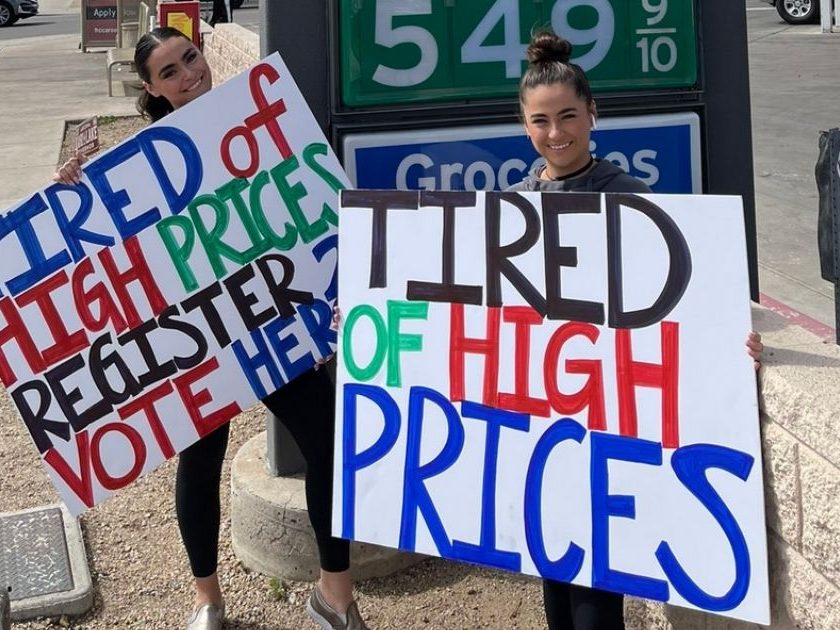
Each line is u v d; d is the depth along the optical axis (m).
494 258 2.44
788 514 2.11
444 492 2.50
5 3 29.02
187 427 3.05
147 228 3.01
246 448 3.88
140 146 2.98
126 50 15.19
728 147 3.64
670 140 3.52
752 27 19.27
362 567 3.51
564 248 2.37
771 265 6.46
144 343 3.04
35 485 4.34
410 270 2.53
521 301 2.42
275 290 3.05
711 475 2.21
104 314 3.02
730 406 2.19
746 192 3.67
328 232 3.05
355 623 3.11
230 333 3.05
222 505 4.07
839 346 2.26
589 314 2.34
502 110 3.41
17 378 3.03
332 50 3.29
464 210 2.47
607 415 2.32
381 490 2.56
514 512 2.42
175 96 3.05
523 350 2.41
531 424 2.40
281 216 3.03
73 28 27.77
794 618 2.14
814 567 2.04
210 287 3.03
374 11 3.29
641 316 2.29
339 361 2.59
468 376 2.47
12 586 3.47
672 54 3.49
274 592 3.48
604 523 2.33
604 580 2.33
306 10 3.30
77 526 3.85
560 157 2.56
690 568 2.24
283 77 2.99
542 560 2.39
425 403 2.52
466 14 3.34
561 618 2.51
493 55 3.38
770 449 2.16
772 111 10.95
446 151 3.38
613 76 3.47
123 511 4.07
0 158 10.71
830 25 17.59
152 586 3.58
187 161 2.99
